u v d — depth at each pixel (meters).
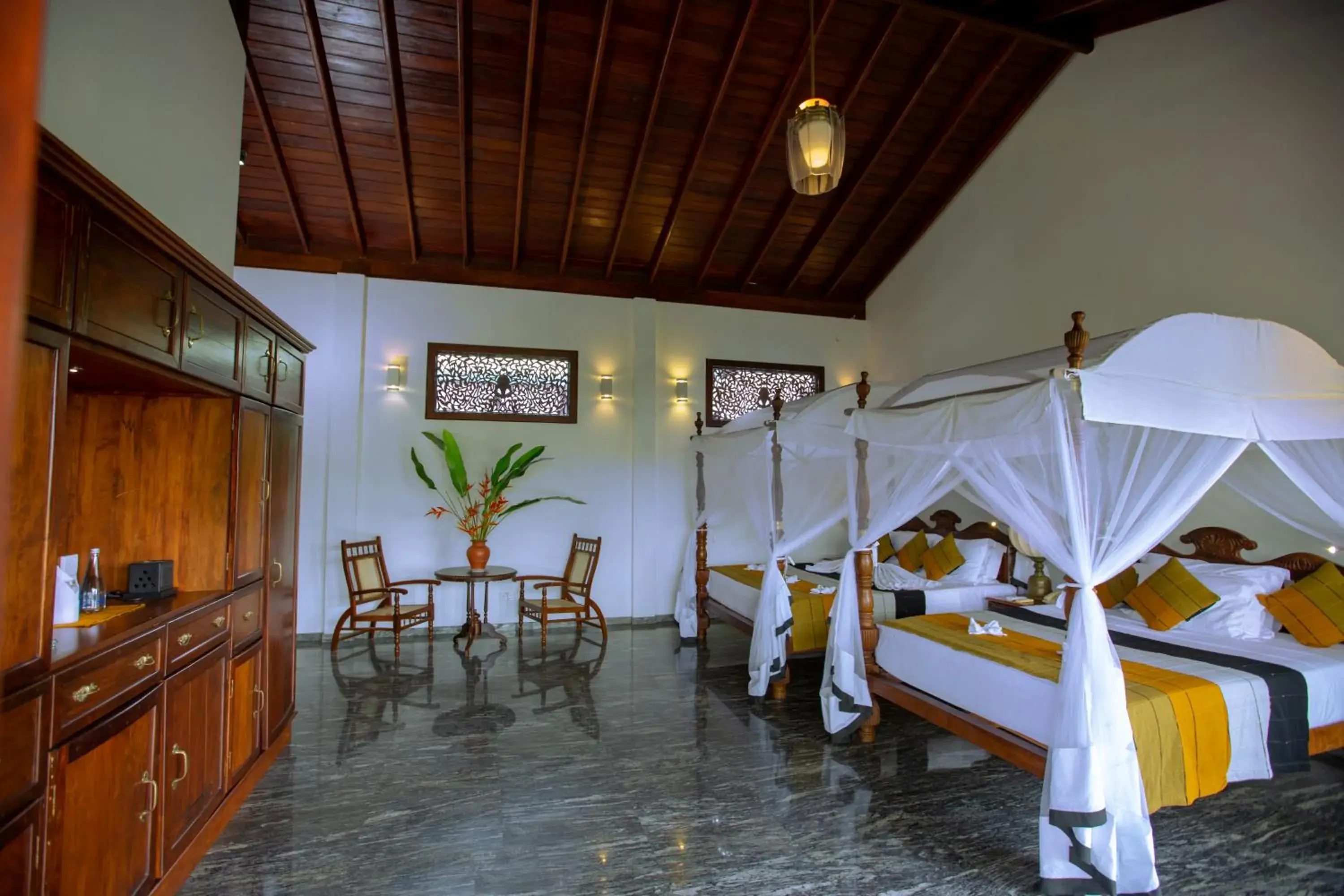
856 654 3.84
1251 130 3.90
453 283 6.43
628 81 5.00
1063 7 4.41
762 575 5.88
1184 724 2.70
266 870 2.58
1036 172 5.38
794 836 2.84
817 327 7.43
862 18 4.71
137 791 2.14
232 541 2.84
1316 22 3.60
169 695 2.33
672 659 5.50
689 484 6.96
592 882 2.53
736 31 4.72
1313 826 2.92
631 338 6.88
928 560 5.67
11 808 1.60
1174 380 2.74
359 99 4.86
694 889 2.49
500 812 3.03
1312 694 2.98
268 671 3.28
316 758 3.56
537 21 4.42
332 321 6.10
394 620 5.47
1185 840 2.82
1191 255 4.22
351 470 6.02
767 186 6.07
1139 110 4.55
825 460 5.34
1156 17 4.39
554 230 6.30
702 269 6.89
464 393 6.42
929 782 3.32
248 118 4.88
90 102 2.28
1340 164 3.50
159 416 2.79
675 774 3.41
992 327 5.81
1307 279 3.62
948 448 3.31
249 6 4.20
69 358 1.77
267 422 3.20
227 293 2.67
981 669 3.16
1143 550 2.72
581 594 6.16
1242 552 4.04
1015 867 2.63
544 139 5.35
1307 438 2.98
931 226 6.56
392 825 2.91
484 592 6.33
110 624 2.20
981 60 5.10
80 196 1.79
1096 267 4.86
